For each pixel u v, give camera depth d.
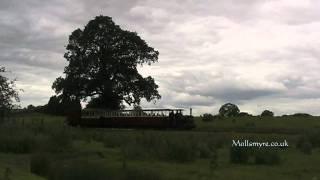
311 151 28.89
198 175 20.41
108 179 17.36
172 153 25.00
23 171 18.72
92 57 75.62
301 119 61.47
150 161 24.36
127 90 77.62
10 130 32.12
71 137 32.50
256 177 20.20
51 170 18.23
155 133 39.84
